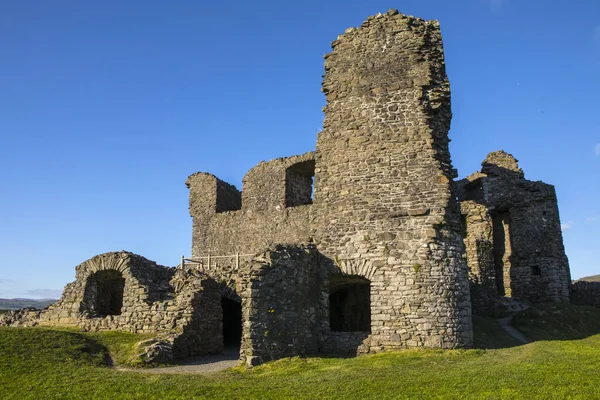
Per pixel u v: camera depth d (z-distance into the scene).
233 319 25.03
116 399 12.19
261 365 15.63
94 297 22.31
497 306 29.50
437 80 20.55
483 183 36.59
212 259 33.12
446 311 18.09
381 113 20.61
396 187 19.62
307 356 17.44
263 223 31.84
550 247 34.00
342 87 21.59
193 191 35.72
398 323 18.22
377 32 21.59
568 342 19.30
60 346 16.75
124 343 18.27
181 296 19.41
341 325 23.02
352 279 19.97
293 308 17.62
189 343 18.52
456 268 18.72
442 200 19.03
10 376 13.80
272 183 33.75
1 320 24.12
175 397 12.21
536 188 34.97
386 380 13.05
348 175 20.44
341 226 19.98
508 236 35.97
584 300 34.75
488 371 13.50
